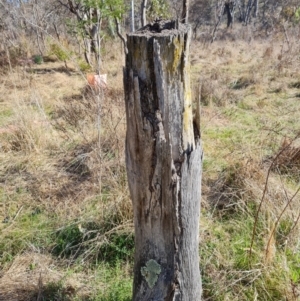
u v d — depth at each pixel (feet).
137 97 3.79
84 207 8.90
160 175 4.07
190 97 3.98
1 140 12.91
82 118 14.56
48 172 10.91
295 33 42.14
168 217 4.29
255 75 22.44
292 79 22.57
